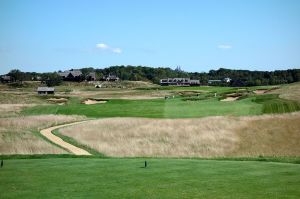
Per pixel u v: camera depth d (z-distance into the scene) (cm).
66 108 7244
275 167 1962
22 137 4006
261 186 1570
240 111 6066
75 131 4700
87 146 3775
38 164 2067
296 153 3550
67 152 3406
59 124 5525
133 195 1455
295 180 1666
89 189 1538
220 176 1758
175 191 1507
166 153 3594
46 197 1425
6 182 1652
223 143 4034
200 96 9344
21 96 10525
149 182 1650
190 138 4253
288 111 5912
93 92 14250
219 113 6016
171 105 7162
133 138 4291
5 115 6425
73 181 1667
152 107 7000
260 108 6203
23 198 1412
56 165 2038
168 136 4366
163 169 1922
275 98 7225
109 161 2169
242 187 1558
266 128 4659
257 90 10038
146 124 5119
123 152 3566
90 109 7006
